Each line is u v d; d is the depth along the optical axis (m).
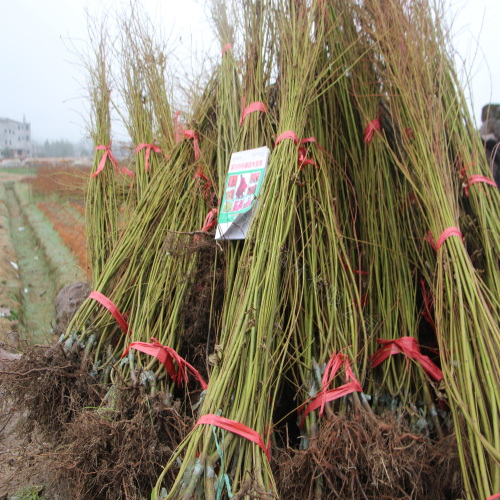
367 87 1.90
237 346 1.15
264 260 1.28
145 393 1.29
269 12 1.78
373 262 1.71
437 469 1.27
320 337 1.39
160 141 2.14
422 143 1.56
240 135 1.70
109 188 2.07
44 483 1.32
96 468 1.15
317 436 1.17
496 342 1.20
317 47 1.62
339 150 1.91
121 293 1.60
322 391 1.25
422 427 1.34
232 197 1.52
